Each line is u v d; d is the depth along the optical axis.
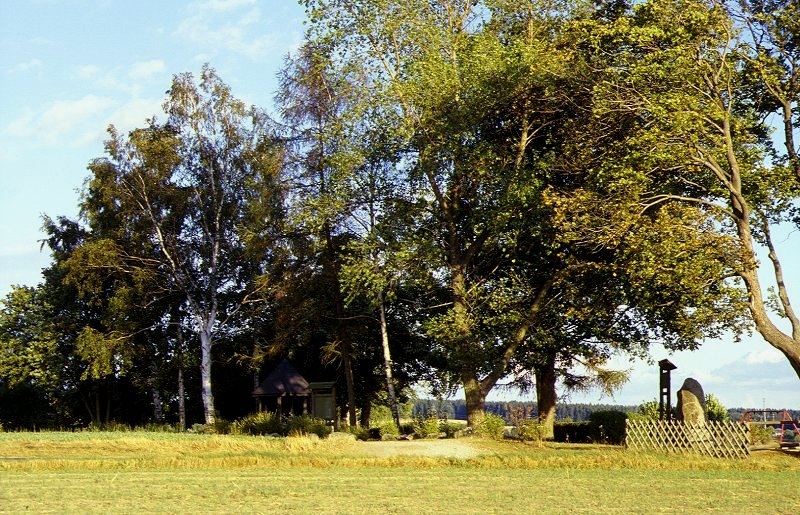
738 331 33.25
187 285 55.00
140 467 28.64
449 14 41.34
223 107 52.81
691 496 23.77
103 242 51.56
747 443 31.11
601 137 36.81
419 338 51.09
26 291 61.47
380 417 70.12
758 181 35.03
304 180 48.84
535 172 39.53
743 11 33.66
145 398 64.00
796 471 29.08
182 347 57.00
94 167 52.00
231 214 54.19
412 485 25.41
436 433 39.66
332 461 29.92
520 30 41.91
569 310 38.59
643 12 34.69
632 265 34.06
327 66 41.91
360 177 41.97
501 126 41.88
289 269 48.75
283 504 21.88
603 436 40.94
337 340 49.28
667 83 33.94
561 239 35.66
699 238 32.69
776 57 33.41
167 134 53.59
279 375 53.12
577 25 36.12
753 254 33.12
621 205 33.50
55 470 27.73
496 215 39.00
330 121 47.94
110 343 51.50
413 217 41.62
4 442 32.75
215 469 28.47
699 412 33.75
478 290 40.84
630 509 21.58
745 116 36.06
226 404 62.47
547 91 38.25
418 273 40.69
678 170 35.78
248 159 52.94
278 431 42.09
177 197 53.06
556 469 29.55
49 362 58.56
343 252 47.66
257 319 55.88
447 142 39.34
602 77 36.53
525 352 42.72
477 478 27.05
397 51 41.41
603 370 42.12
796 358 32.75
